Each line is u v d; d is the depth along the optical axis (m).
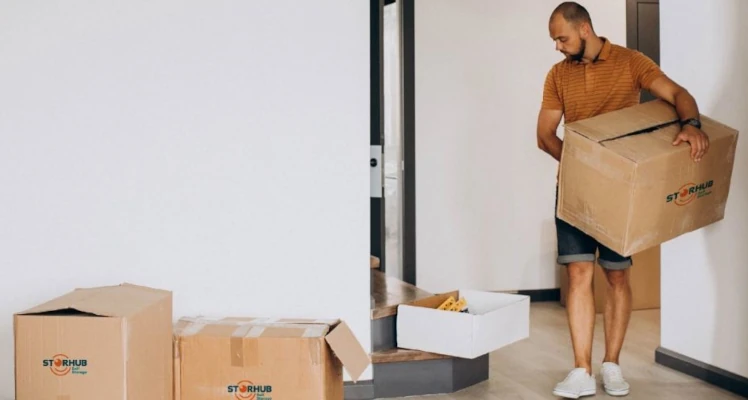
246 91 2.90
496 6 5.28
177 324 2.47
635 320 4.59
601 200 2.76
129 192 2.84
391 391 3.14
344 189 2.99
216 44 2.88
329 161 2.97
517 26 5.32
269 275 2.95
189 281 2.89
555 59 5.38
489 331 3.11
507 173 5.35
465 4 5.24
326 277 2.99
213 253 2.90
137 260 2.85
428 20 5.19
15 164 2.77
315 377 2.29
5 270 2.78
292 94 2.94
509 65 5.32
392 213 5.50
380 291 3.62
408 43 5.15
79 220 2.81
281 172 2.94
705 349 3.38
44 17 2.76
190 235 2.89
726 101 3.22
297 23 2.93
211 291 2.91
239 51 2.89
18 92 2.76
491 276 5.36
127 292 2.22
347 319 3.02
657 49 5.47
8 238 2.78
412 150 5.18
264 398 2.30
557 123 3.28
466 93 5.27
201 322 2.50
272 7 2.91
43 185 2.79
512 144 5.35
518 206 5.38
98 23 2.79
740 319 3.17
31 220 2.79
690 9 3.41
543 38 5.35
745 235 3.14
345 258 3.01
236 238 2.92
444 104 5.24
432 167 5.24
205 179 2.89
